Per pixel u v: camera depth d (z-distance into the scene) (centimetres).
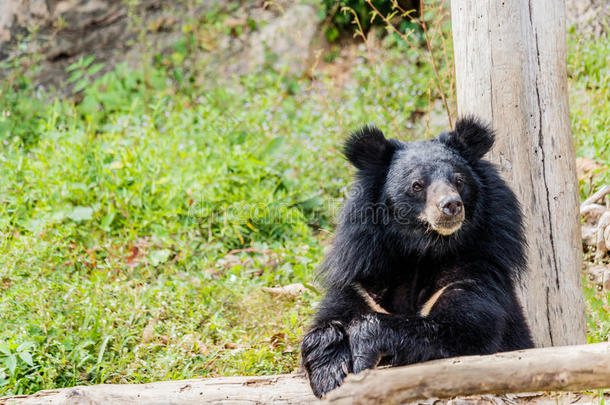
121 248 1223
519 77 907
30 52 1902
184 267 1223
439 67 1691
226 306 1110
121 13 1975
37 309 1006
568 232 910
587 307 1022
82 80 1844
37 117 1741
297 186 1431
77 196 1330
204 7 2045
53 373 894
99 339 980
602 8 1728
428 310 765
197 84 1914
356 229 803
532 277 902
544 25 905
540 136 906
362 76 1827
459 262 777
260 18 2050
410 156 799
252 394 698
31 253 1142
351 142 832
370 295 793
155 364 934
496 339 707
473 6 927
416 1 1966
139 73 1866
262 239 1319
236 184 1391
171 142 1502
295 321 1018
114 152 1416
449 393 595
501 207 795
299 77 1920
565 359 568
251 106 1739
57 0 1936
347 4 2030
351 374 655
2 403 693
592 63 1611
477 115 928
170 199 1321
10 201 1329
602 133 1334
